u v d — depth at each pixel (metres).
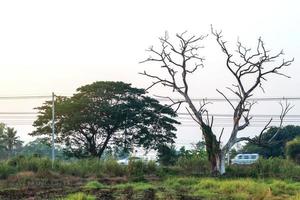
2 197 24.98
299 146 70.06
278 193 26.64
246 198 24.48
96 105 66.00
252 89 38.56
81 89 68.62
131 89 68.25
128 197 24.30
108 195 25.09
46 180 34.06
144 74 40.56
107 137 67.25
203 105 38.72
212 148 37.72
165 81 40.06
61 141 67.31
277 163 39.16
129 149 67.44
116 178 35.72
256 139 41.03
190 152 55.31
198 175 36.62
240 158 74.06
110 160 40.25
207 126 37.91
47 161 39.59
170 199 23.70
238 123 38.47
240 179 33.19
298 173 37.84
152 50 40.09
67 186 30.39
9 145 98.06
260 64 38.38
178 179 32.28
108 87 67.44
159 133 68.38
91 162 40.78
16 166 38.59
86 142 67.50
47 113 67.88
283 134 85.75
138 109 67.12
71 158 67.31
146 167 38.91
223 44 38.97
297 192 26.62
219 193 26.28
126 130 66.94
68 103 66.62
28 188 29.19
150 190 26.92
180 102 40.16
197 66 39.91
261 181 32.31
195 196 25.00
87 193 25.73
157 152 66.50
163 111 68.12
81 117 64.31
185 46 39.44
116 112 64.81
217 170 37.44
